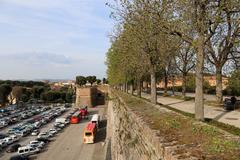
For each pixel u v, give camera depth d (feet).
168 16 65.87
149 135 46.52
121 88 304.91
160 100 153.89
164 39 98.73
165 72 204.23
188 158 30.27
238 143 34.27
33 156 205.67
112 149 159.12
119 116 115.03
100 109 493.36
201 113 62.34
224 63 119.75
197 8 60.95
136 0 74.28
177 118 54.65
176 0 63.67
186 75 171.01
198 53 62.44
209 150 32.53
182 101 144.97
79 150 214.90
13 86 610.24
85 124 337.31
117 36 149.59
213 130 41.83
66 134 279.69
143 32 91.04
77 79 642.22
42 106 539.29
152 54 103.55
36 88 613.11
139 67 130.11
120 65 178.60
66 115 430.20
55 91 613.52
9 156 210.38
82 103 528.22
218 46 111.04
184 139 38.60
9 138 247.91
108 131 226.79
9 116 413.39
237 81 122.83
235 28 77.92
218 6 60.34
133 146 63.46
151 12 67.15
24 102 578.66
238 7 59.67
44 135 268.62
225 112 92.48
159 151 38.06
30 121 367.86
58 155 205.46
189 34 65.51
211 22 61.16
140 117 61.46
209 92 226.17
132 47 111.96
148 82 288.92
